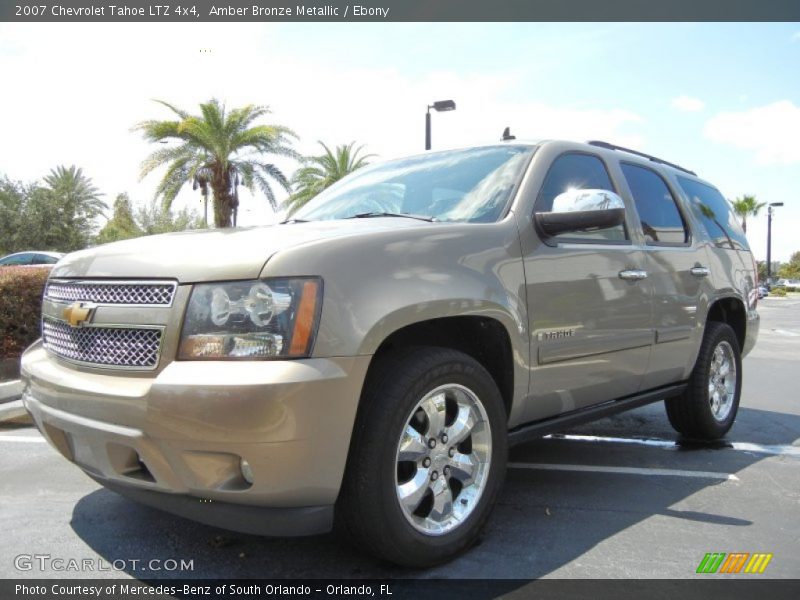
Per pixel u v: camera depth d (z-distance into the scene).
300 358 2.28
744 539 3.02
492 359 3.12
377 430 2.44
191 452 2.26
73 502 3.42
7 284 7.88
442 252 2.77
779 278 83.88
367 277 2.47
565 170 3.64
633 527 3.15
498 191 3.35
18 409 5.84
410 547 2.55
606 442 4.80
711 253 4.71
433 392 2.65
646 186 4.33
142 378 2.40
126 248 2.73
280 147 23.09
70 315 2.65
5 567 2.68
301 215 4.01
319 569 2.66
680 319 4.19
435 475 2.73
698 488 3.75
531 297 3.09
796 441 4.90
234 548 2.85
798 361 9.96
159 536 2.98
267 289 2.31
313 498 2.33
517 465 4.19
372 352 2.41
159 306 2.42
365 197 3.85
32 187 39.88
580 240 3.51
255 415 2.18
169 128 21.55
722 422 4.83
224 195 22.67
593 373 3.49
